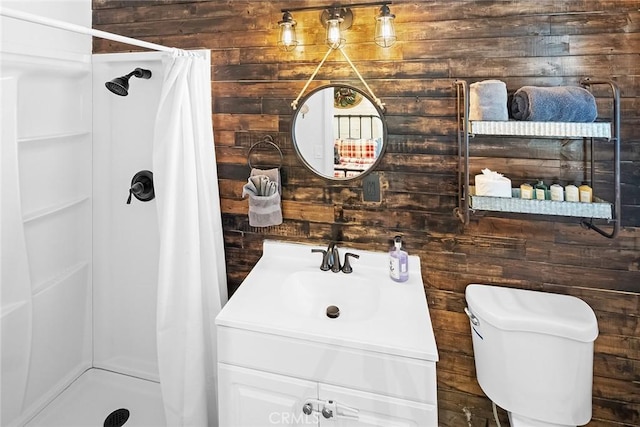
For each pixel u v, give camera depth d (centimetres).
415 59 139
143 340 181
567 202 116
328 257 149
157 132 137
